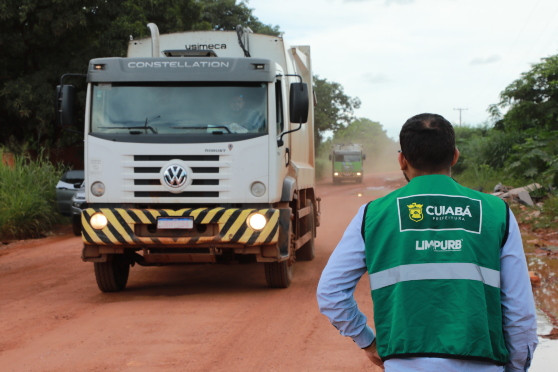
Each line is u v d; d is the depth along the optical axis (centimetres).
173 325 671
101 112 821
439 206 241
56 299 827
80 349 585
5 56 2267
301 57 1163
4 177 1653
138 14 2314
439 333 229
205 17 3697
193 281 957
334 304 250
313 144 1236
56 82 2278
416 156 253
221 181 800
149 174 800
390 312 238
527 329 236
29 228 1573
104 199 809
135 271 1064
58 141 2391
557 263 1018
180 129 809
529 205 1783
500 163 2783
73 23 2103
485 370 230
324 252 1237
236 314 720
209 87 820
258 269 1061
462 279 232
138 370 522
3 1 2053
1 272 1061
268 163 803
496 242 238
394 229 242
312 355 560
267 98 815
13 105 2164
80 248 1349
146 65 820
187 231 798
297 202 956
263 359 550
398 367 234
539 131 2439
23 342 614
